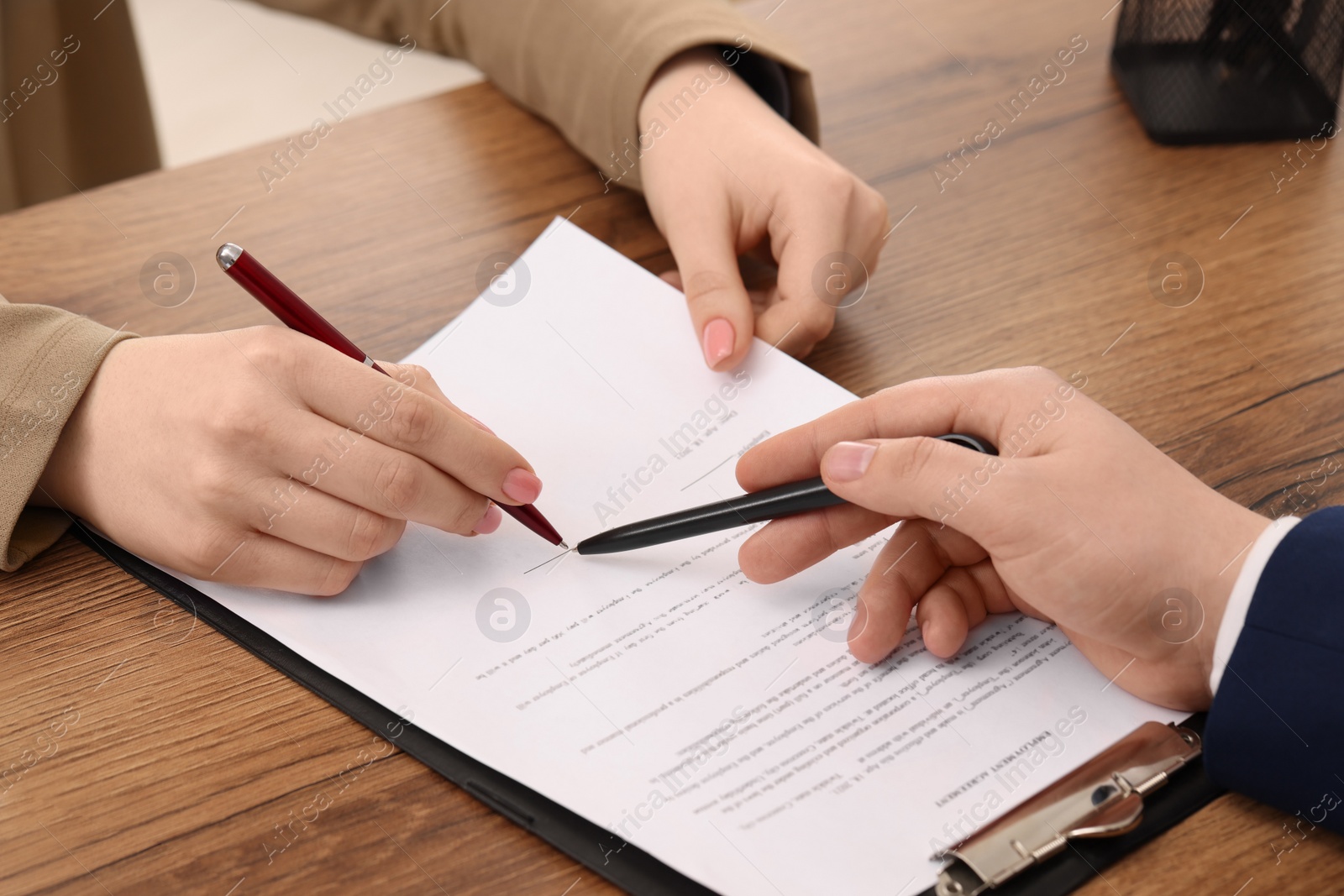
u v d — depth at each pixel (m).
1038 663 0.51
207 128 2.30
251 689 0.52
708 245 0.69
